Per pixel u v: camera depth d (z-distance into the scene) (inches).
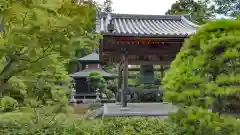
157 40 296.7
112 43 302.0
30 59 101.0
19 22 93.4
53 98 137.1
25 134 166.9
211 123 121.3
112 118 224.4
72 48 104.8
